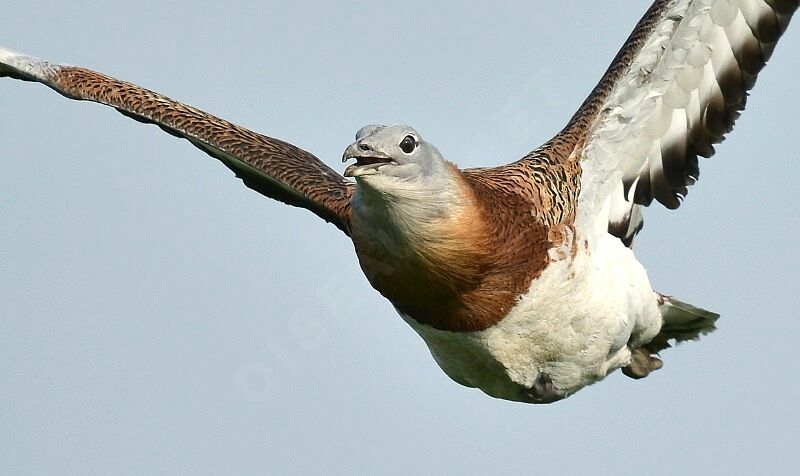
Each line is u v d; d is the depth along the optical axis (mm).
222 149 14680
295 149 15125
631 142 14242
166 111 14750
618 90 14008
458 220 12516
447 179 12492
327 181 14672
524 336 13469
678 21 13750
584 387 14492
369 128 12312
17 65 14664
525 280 13125
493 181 13242
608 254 13961
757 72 14133
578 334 13719
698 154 14570
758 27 13945
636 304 14055
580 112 14258
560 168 13781
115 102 14625
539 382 14062
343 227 14500
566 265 13383
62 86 14602
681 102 14234
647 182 14570
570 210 13625
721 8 13680
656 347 15547
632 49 13930
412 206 12312
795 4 13883
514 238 12961
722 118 14383
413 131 12266
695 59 13961
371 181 12125
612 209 14336
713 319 15109
